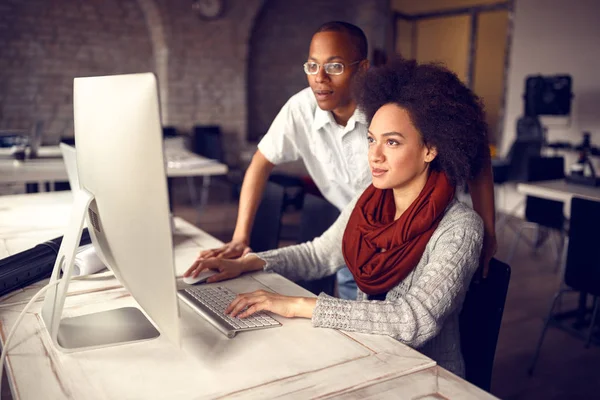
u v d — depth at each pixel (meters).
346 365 1.02
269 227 2.29
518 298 3.49
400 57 1.44
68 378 0.95
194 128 6.15
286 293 1.40
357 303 1.20
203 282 1.46
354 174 2.04
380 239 1.40
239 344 1.09
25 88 5.77
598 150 5.04
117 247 1.00
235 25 6.28
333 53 1.74
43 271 1.42
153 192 0.84
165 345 1.08
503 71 6.31
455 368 1.34
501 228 5.38
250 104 6.85
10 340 1.09
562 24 5.62
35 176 3.10
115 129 0.91
